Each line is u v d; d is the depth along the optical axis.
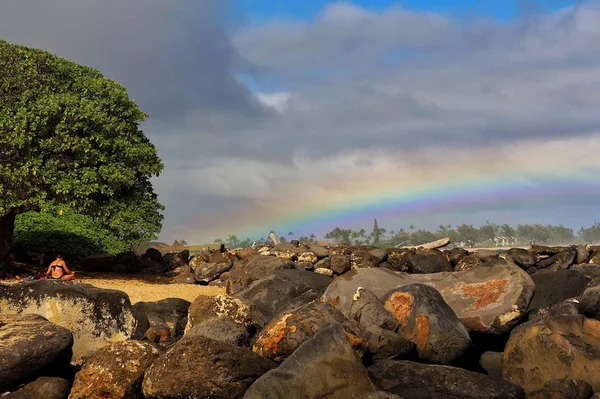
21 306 11.09
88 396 9.41
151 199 26.52
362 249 27.27
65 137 23.06
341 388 8.45
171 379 8.88
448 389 9.20
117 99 25.58
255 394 8.39
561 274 13.76
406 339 10.87
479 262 24.97
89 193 23.75
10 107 23.20
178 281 27.14
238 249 29.78
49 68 24.64
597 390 8.94
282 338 9.69
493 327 12.48
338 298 13.94
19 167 23.11
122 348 9.71
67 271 22.31
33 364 9.57
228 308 12.25
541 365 9.53
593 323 9.81
